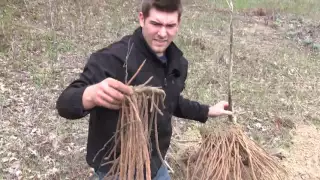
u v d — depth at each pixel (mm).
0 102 4867
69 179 3840
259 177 2695
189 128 4801
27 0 8625
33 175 3820
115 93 1852
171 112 2553
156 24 2250
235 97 5668
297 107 5656
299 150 4742
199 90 5707
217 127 2822
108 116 2275
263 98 5754
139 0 10398
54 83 5512
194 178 2768
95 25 7949
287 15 11469
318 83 6621
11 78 5504
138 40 2303
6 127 4445
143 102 1943
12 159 3971
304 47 8859
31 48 6496
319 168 4492
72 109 1930
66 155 4133
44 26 7621
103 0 9719
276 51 8109
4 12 7840
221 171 2635
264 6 12133
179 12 2291
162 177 2688
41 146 4207
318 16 11727
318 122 5367
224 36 8734
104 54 2217
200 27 9031
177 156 3896
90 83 2143
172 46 2445
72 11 8523
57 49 6598
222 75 6395
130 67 2252
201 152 2809
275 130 5047
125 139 1964
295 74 6852
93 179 3658
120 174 1984
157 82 2377
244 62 7125
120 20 8461
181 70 2523
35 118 4672
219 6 11641
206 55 7195
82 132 4543
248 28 9852
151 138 2430
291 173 4324
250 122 5133
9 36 6762
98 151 2299
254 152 2738
